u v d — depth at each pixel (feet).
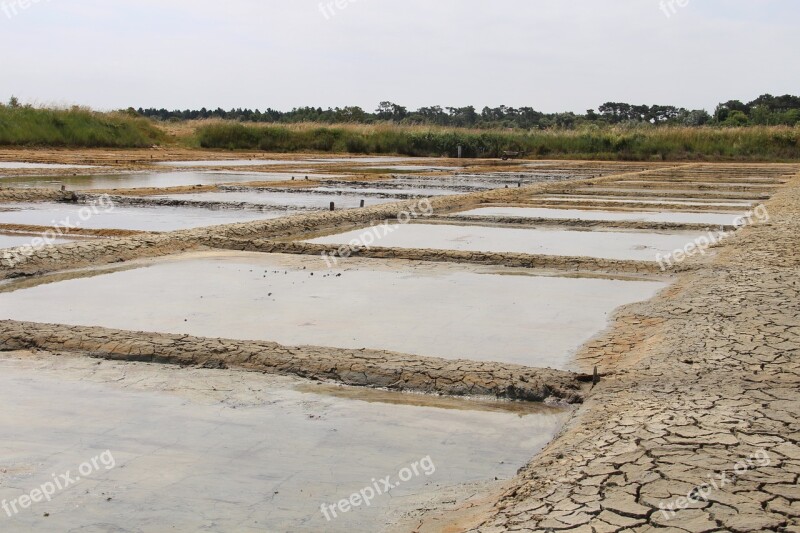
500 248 35.32
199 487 11.84
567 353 18.81
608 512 10.29
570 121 193.57
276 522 10.84
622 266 30.12
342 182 74.74
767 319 20.79
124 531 10.54
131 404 15.24
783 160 131.23
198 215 46.21
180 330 20.49
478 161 129.08
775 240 36.27
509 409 15.49
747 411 13.87
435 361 17.44
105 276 27.66
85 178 73.67
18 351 18.43
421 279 28.02
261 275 28.19
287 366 17.38
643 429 13.12
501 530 10.09
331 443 13.61
